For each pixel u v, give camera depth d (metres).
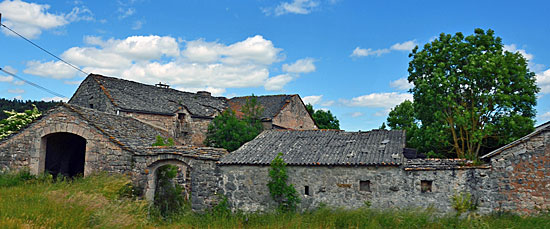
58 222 10.98
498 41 19.42
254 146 17.75
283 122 32.41
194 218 15.29
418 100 20.55
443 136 18.83
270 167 15.84
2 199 12.95
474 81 18.19
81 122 17.08
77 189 14.66
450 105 18.36
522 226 12.30
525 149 13.95
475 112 17.88
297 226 12.91
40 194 13.72
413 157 15.41
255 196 15.91
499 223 12.55
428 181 14.27
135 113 24.91
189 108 28.83
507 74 17.88
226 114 27.48
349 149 16.05
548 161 13.68
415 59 20.38
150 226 13.52
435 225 12.95
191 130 28.30
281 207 15.33
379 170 14.62
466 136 18.84
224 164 16.30
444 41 20.05
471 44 19.41
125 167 16.42
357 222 13.06
